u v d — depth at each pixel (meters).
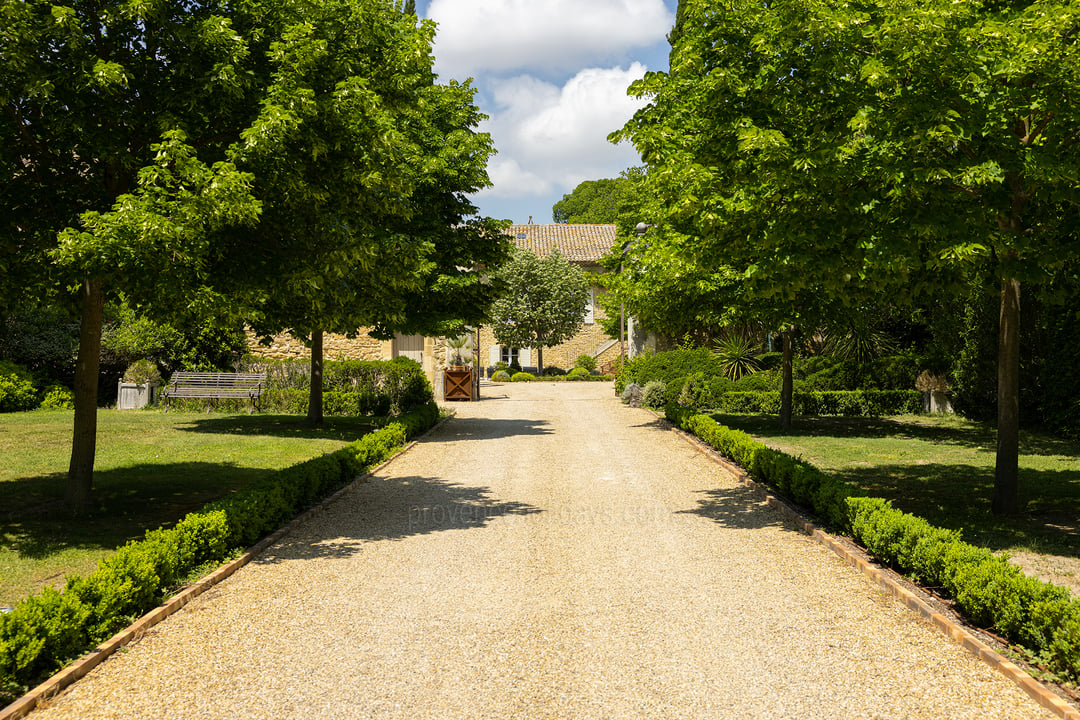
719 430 13.23
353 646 4.69
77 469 8.25
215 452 12.66
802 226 6.76
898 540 6.07
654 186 8.38
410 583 6.02
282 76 7.15
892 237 6.21
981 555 5.16
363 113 7.62
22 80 6.41
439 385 26.77
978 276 8.32
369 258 7.86
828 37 6.57
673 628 4.98
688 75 8.36
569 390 30.86
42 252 7.22
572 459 13.06
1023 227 8.10
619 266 29.59
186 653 4.59
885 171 6.16
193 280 6.78
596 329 44.75
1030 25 6.00
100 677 4.25
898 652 4.53
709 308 16.08
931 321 20.03
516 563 6.59
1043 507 8.57
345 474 10.64
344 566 6.54
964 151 6.71
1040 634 4.27
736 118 7.59
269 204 7.35
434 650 4.62
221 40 6.96
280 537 7.58
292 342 24.67
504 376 38.72
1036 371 16.61
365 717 3.76
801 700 3.91
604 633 4.89
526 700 3.94
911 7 5.93
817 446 14.09
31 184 7.29
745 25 7.73
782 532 7.73
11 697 3.92
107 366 20.88
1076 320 15.03
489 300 17.95
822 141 7.00
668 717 3.74
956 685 4.07
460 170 16.81
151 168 6.23
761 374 21.80
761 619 5.14
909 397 20.61
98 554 6.62
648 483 10.72
